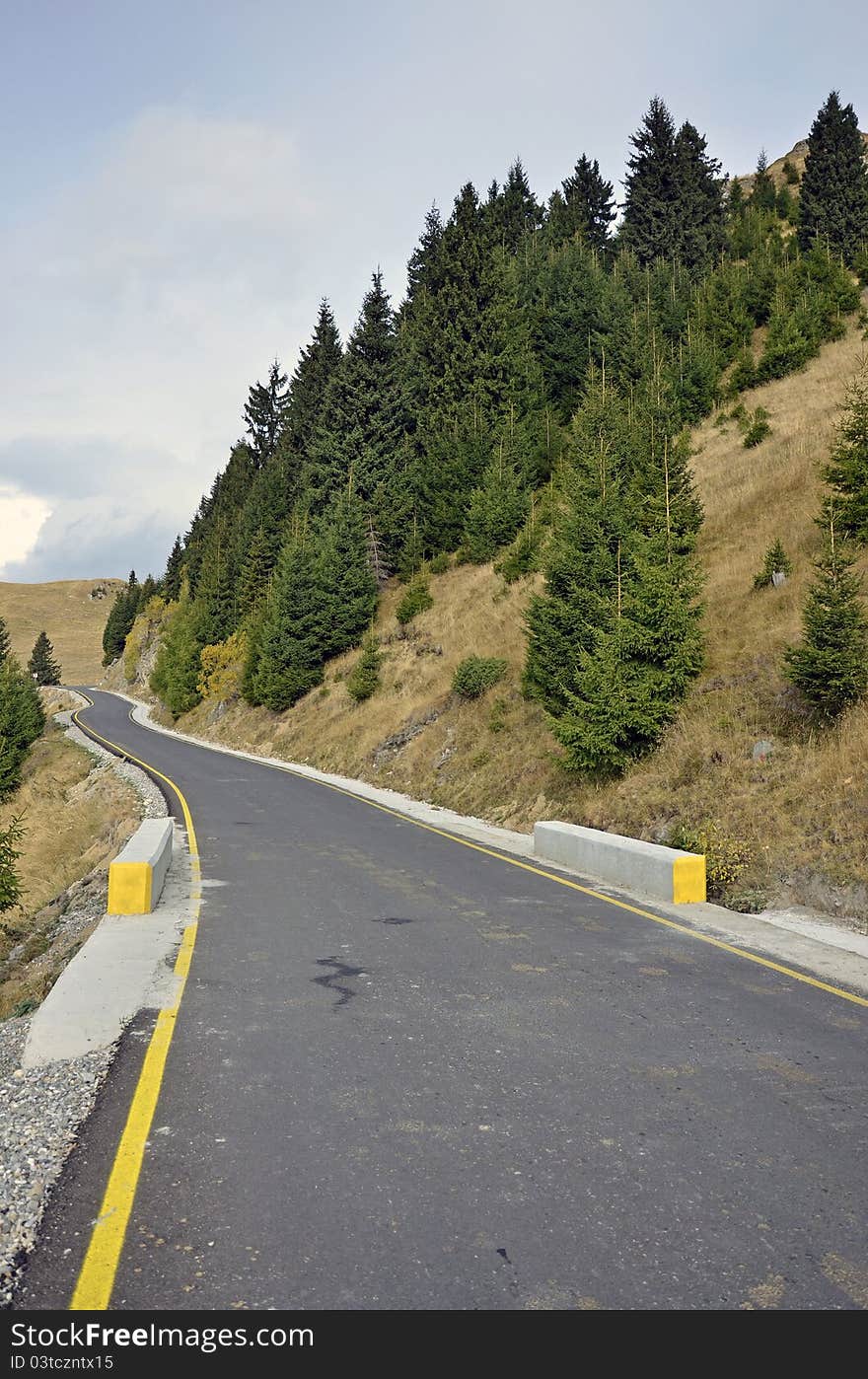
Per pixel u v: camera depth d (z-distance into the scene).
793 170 123.69
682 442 30.38
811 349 48.97
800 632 18.75
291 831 18.80
